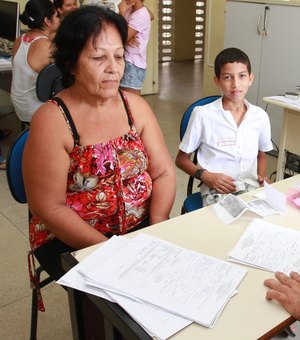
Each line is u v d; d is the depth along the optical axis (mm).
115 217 1428
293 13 3150
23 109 2941
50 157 1272
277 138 3490
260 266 1031
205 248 1118
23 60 2771
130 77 3785
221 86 1799
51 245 1439
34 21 2771
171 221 1257
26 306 1854
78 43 1233
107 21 1250
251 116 1818
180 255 1062
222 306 888
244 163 1840
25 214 2617
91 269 1001
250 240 1149
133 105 1461
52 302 1883
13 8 3639
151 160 1510
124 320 857
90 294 935
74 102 1334
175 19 7723
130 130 1421
